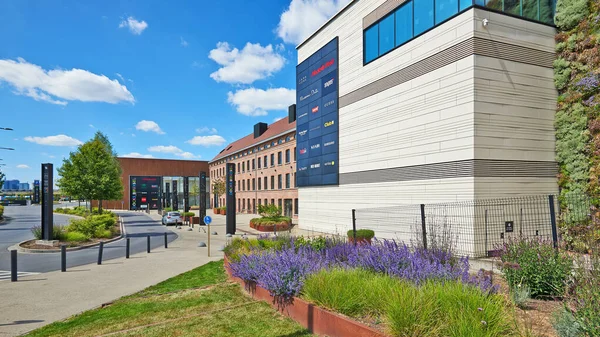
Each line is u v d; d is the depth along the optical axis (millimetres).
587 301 4094
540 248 6641
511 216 13375
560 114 14445
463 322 3914
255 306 6957
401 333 4195
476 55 13320
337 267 7301
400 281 5789
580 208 12625
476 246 12680
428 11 15508
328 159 23484
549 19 14898
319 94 24734
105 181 34656
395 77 17469
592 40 13570
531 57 14375
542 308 5555
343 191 21859
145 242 20938
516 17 14156
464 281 5680
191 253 15930
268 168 46969
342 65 22188
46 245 18000
